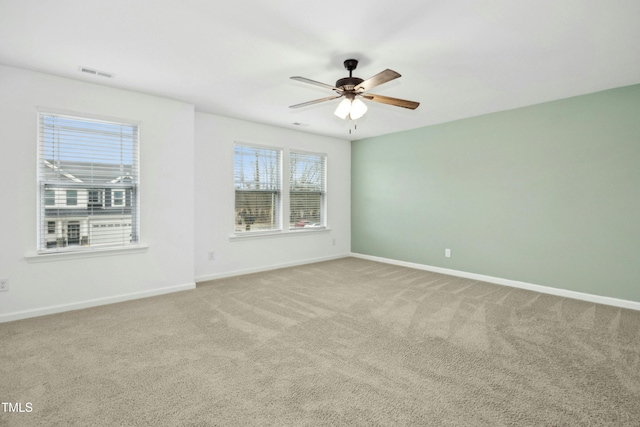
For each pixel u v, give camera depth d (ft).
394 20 7.02
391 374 6.79
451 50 8.40
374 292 12.82
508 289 13.37
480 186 14.82
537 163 13.08
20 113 9.67
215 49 8.42
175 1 6.36
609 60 8.96
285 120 15.80
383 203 19.10
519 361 7.34
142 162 11.93
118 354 7.57
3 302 9.53
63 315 10.09
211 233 14.90
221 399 5.90
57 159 10.41
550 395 6.07
